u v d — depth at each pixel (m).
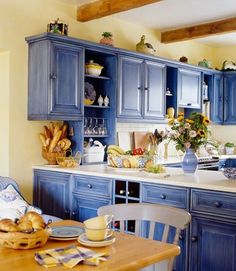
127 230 2.97
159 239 2.94
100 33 4.81
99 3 4.27
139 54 4.71
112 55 4.46
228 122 6.31
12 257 1.55
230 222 2.66
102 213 2.12
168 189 2.99
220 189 2.70
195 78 5.75
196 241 2.83
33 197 4.06
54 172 3.84
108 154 3.99
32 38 3.88
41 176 3.98
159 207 2.10
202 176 3.23
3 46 3.81
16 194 3.29
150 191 3.10
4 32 3.82
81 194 3.59
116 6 4.11
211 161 5.57
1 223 1.68
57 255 1.55
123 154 3.89
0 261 1.51
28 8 4.02
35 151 4.09
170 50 5.87
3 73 3.93
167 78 5.47
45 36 3.75
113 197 3.33
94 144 4.39
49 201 3.91
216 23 5.13
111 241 1.74
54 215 3.85
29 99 3.97
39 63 3.85
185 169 3.36
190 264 2.85
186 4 4.50
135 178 3.17
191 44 6.29
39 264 1.47
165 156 5.57
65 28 4.03
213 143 6.14
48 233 1.71
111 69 4.49
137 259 1.56
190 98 5.64
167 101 5.50
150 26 5.41
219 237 2.74
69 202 3.71
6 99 3.90
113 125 4.49
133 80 4.67
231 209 2.66
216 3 4.46
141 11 4.75
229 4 4.49
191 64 5.93
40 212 3.22
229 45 6.62
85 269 1.44
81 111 4.06
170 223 2.03
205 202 2.79
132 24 5.26
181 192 2.91
